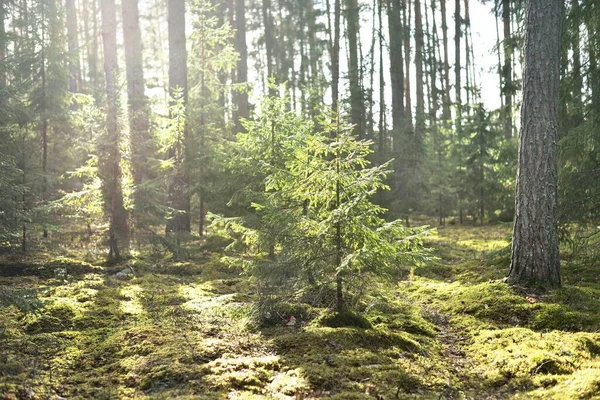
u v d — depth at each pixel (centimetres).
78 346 619
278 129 1077
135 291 906
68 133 1594
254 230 795
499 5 1201
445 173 2134
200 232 1455
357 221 652
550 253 832
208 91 1691
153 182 1214
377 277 735
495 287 833
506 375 546
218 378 506
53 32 1420
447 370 564
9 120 1177
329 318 682
